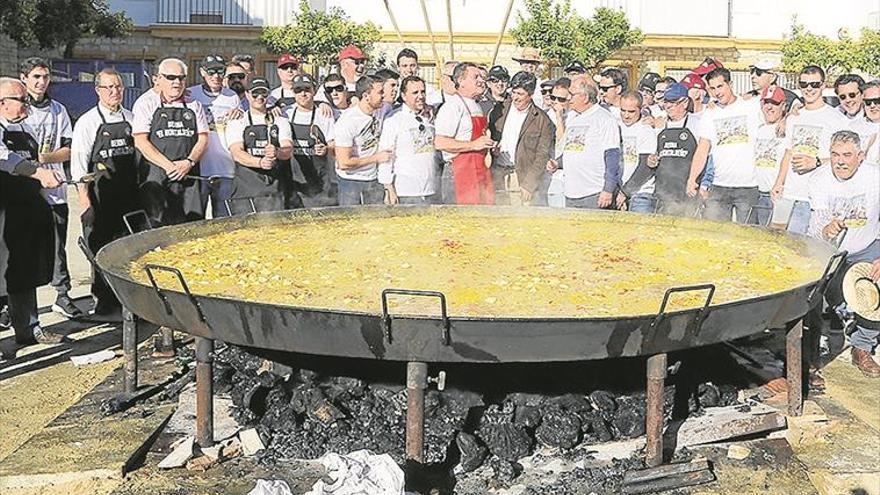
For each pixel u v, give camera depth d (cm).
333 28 2233
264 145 661
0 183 556
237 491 356
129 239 428
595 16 2208
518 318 304
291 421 393
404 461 353
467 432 380
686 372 435
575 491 354
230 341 335
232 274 398
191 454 378
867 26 2417
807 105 670
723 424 399
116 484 371
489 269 418
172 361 515
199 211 627
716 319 328
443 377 372
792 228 630
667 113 745
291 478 362
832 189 550
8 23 1939
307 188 701
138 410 436
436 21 2312
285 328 319
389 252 450
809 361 493
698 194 759
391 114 679
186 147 613
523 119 755
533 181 724
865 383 521
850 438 416
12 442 432
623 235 507
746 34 2462
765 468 377
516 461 375
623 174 777
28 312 586
